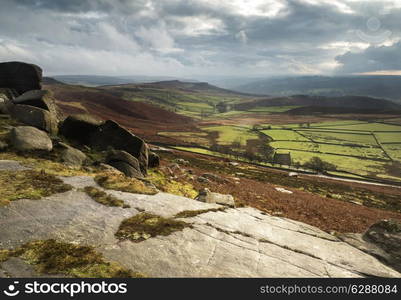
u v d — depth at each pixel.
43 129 28.47
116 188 17.48
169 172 39.78
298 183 82.12
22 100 32.75
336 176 145.12
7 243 10.08
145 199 16.48
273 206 33.22
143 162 32.16
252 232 14.18
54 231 11.30
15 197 13.61
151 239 11.62
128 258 10.05
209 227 13.80
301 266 11.18
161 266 9.81
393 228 14.77
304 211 33.03
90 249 10.21
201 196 21.69
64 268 9.05
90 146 30.80
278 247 12.77
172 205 16.23
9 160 19.41
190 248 11.32
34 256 9.45
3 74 46.97
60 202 14.17
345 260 12.27
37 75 48.66
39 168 19.00
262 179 76.50
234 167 105.12
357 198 68.75
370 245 14.28
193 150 173.00
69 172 19.67
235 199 32.81
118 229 12.13
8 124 26.44
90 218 12.88
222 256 11.04
